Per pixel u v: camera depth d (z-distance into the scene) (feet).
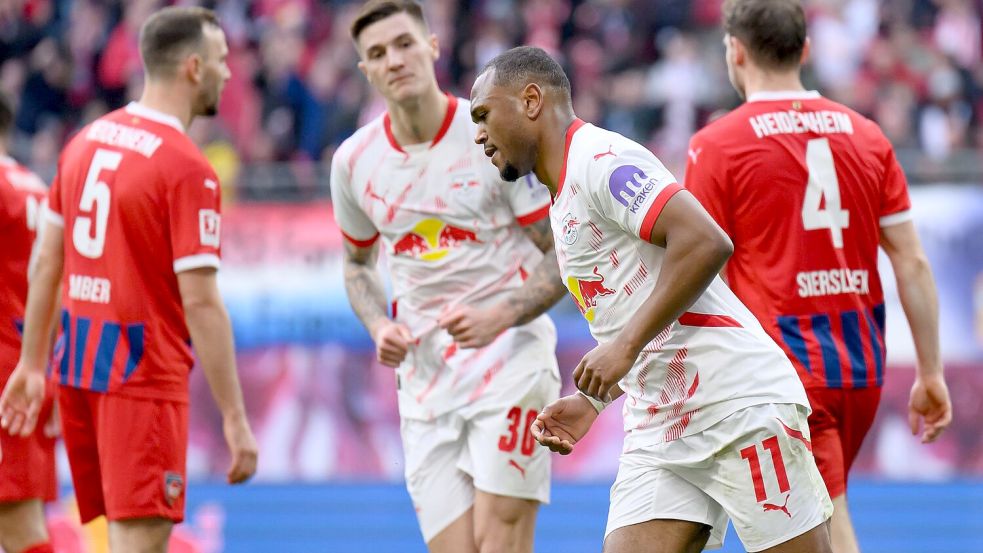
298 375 98.84
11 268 65.77
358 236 61.98
